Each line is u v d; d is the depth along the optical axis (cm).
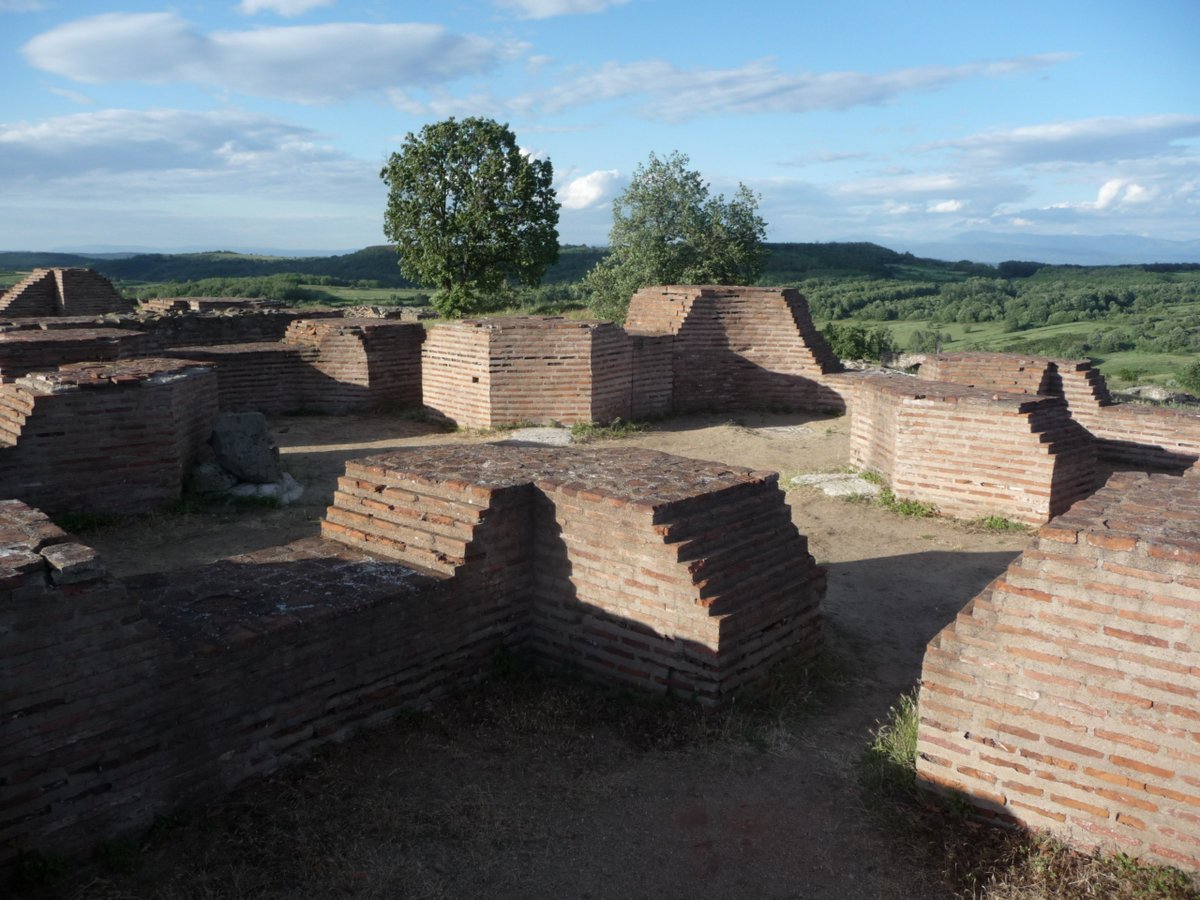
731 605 707
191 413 1318
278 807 586
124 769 541
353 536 795
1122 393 2395
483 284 3609
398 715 693
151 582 694
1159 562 492
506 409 1836
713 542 729
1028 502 1237
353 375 2031
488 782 621
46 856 514
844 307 7606
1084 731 524
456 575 718
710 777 634
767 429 1962
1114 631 508
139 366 1307
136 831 551
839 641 885
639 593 720
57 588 504
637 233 3481
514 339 1811
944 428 1288
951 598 1005
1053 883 510
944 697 572
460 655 736
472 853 550
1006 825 560
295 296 6662
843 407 2103
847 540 1205
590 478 789
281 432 1845
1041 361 1627
